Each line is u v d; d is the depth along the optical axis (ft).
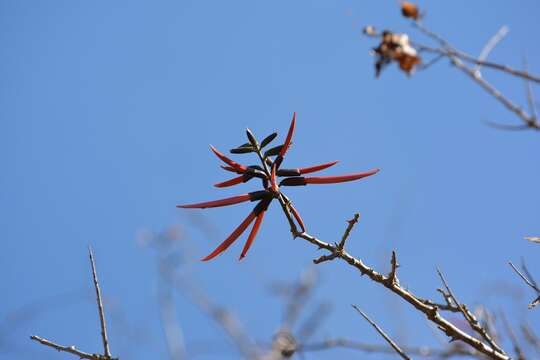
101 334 16.21
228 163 16.75
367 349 14.98
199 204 16.57
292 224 16.40
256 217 16.65
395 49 15.47
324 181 16.83
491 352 14.89
